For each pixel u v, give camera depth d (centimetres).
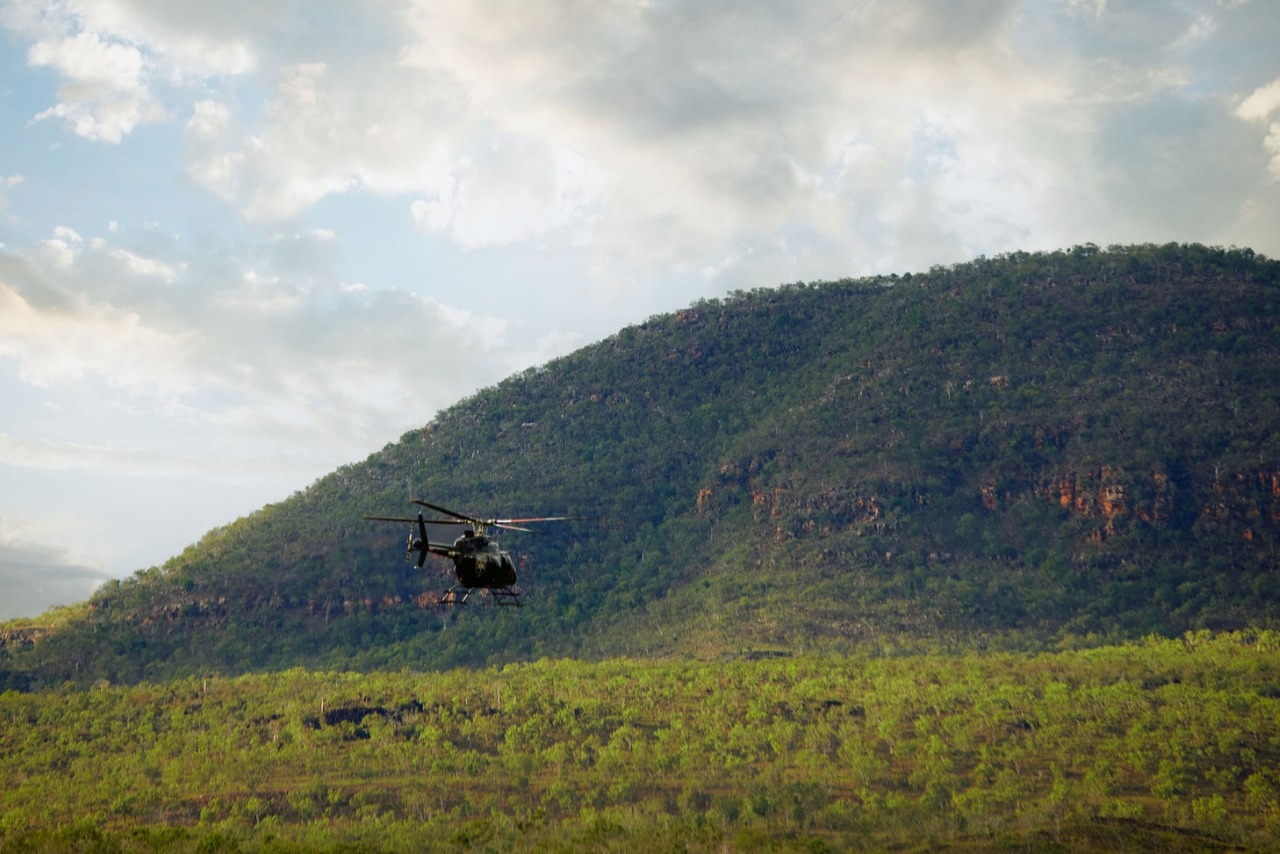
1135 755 12788
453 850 10312
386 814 12312
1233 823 10831
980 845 9900
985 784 12462
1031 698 15638
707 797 12488
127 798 12925
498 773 13738
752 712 15825
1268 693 15650
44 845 9812
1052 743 13775
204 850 9825
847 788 12662
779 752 14212
